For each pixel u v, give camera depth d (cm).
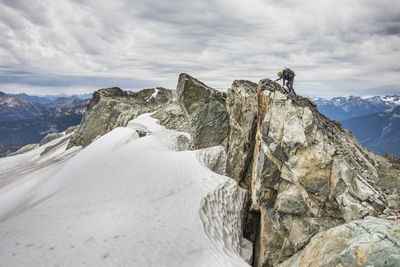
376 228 609
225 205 1448
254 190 1468
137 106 5191
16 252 849
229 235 1244
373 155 1219
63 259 816
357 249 581
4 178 3909
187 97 2520
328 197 1098
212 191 1447
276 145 1255
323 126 1238
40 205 1253
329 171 1107
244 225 1584
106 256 831
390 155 1234
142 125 3553
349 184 1033
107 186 1456
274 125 1284
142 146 2238
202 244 966
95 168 1745
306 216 1167
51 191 1476
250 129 1758
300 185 1179
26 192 1596
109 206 1213
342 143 1193
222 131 2366
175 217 1115
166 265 820
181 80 2578
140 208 1181
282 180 1262
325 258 650
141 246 892
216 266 855
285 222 1231
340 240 650
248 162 1866
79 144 5116
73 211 1168
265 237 1309
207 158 2064
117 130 2858
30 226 1030
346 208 1002
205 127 2423
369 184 1004
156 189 1409
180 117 3588
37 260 810
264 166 1306
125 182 1505
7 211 1339
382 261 523
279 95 1312
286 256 1197
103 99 5253
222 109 2405
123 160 1880
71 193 1384
